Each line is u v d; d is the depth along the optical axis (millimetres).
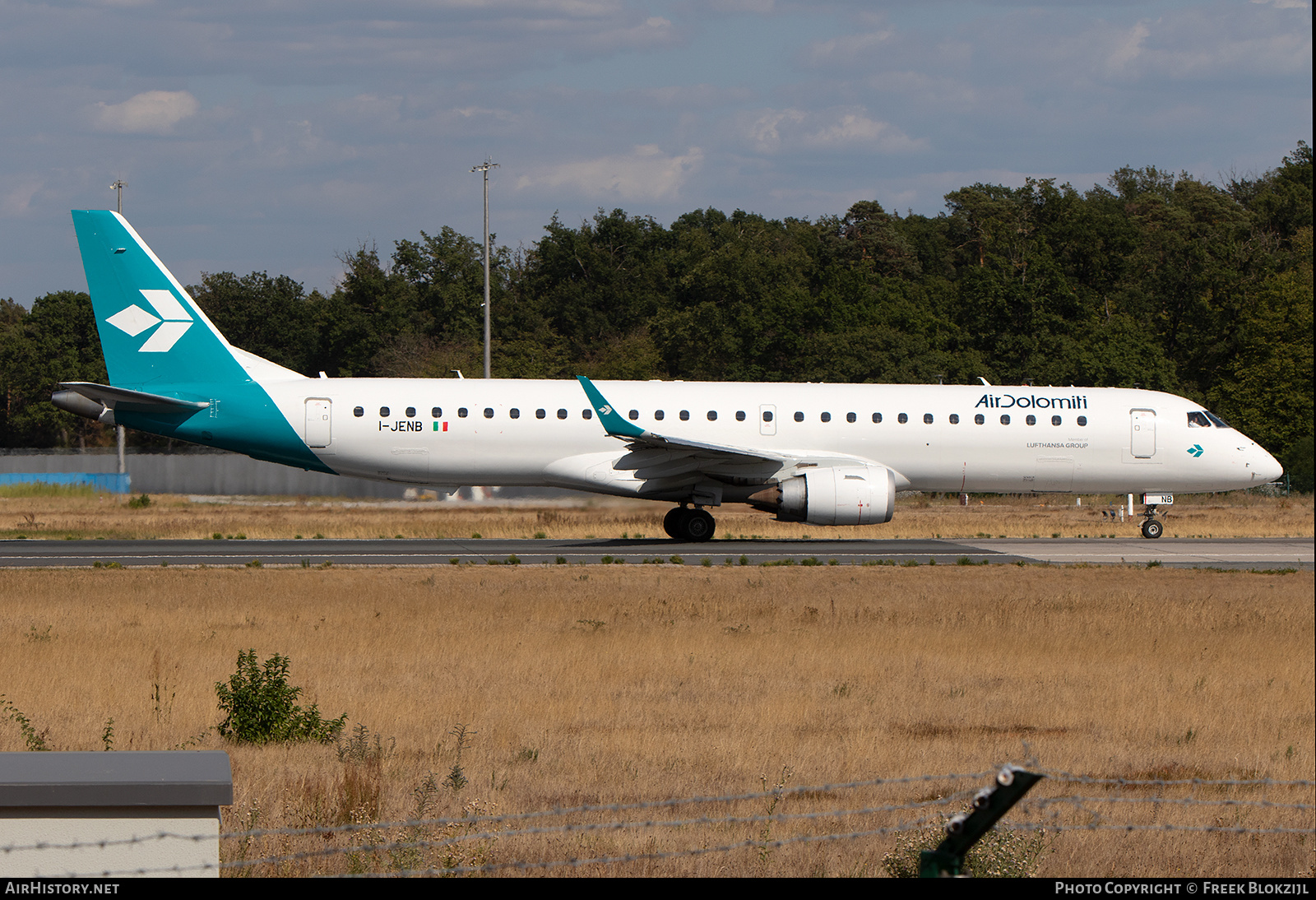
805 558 129500
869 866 40219
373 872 38594
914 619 88500
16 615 86812
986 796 26141
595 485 141625
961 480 149500
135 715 59781
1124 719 61906
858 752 53719
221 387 140375
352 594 97938
